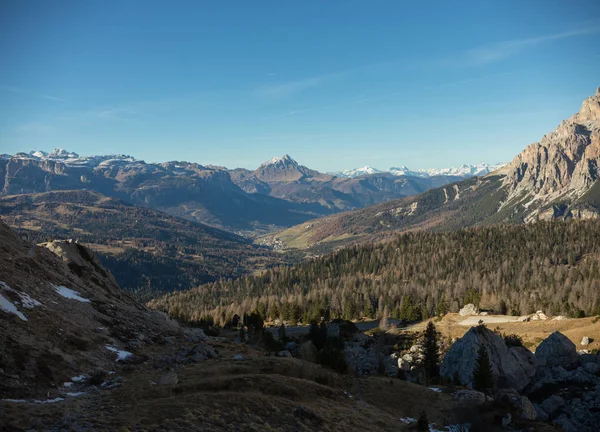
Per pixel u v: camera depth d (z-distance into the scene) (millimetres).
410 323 190375
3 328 46375
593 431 72875
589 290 192625
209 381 49438
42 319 53812
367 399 60750
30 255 75562
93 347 54781
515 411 63219
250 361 63500
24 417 32938
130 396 42781
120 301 91938
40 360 44406
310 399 51719
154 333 72625
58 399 39281
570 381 91688
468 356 96438
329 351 78750
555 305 177375
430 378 97062
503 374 92625
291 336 150000
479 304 198250
